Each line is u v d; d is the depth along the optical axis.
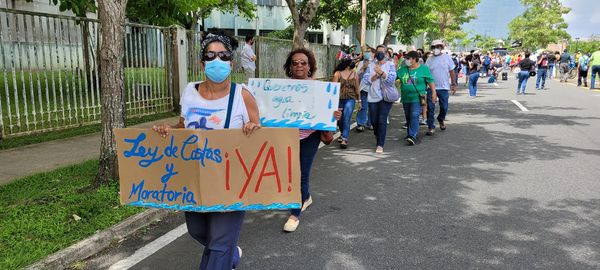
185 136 2.81
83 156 7.01
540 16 61.16
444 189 5.76
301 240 4.23
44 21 8.22
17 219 4.31
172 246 4.10
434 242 4.16
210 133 2.79
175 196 2.90
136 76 10.48
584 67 22.66
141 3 11.66
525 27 65.12
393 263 3.76
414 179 6.21
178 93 11.57
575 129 10.10
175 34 11.31
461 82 26.81
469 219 4.73
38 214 4.46
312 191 5.70
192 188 2.86
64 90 10.66
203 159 2.82
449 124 10.95
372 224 4.61
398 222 4.65
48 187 5.37
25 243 3.84
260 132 2.83
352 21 21.12
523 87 18.78
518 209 5.02
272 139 2.85
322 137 4.50
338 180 6.18
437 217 4.79
